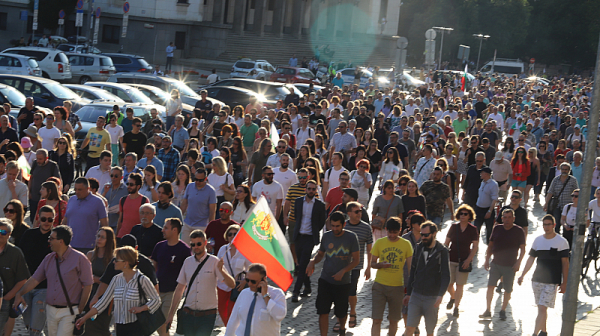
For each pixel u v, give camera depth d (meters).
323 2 118.50
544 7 164.00
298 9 110.19
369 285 18.69
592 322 16.61
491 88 79.50
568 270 14.88
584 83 111.50
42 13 87.38
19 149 19.06
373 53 117.50
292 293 17.25
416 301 13.17
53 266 11.48
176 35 92.88
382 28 121.56
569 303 13.98
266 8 112.44
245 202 17.33
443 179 22.36
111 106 33.25
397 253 13.70
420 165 23.89
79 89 38.69
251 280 10.19
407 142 28.94
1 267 11.41
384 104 42.22
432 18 144.12
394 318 13.84
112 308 11.66
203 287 12.23
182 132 26.94
